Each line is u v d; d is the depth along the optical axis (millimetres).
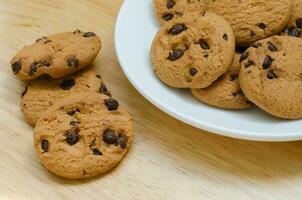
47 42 455
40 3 532
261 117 411
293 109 398
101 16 519
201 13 437
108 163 410
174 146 427
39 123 417
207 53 417
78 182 410
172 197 403
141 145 428
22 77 444
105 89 452
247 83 405
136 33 460
